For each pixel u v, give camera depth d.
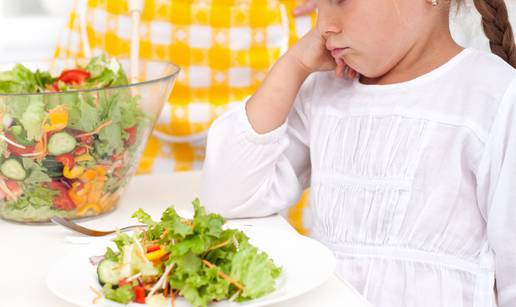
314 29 1.33
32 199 1.23
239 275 0.90
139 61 1.43
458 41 1.61
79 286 0.95
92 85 1.36
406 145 1.21
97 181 1.25
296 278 0.95
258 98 1.32
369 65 1.23
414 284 1.19
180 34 1.75
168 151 1.84
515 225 1.13
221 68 1.78
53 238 1.19
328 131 1.32
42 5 3.22
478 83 1.18
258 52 1.78
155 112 1.30
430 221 1.18
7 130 1.17
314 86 1.39
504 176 1.13
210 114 1.80
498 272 1.17
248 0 1.74
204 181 1.37
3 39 3.13
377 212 1.22
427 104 1.21
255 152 1.31
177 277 0.91
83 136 1.20
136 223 1.25
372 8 1.18
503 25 1.32
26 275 1.05
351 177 1.27
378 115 1.26
